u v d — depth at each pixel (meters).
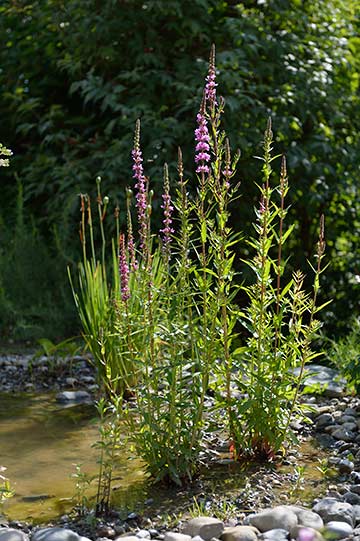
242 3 8.09
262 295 3.79
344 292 8.07
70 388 5.67
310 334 3.83
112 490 3.67
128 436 3.78
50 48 8.45
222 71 7.32
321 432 4.41
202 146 3.66
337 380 5.12
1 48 8.91
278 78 7.78
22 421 4.87
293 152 7.42
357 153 7.86
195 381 3.72
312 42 7.75
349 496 3.47
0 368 6.12
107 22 7.61
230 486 3.64
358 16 8.66
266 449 3.94
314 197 7.44
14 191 8.45
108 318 5.07
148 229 3.80
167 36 7.93
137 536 3.13
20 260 7.49
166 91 7.63
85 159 7.70
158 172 7.23
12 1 8.67
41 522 3.35
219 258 3.68
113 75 8.12
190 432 3.70
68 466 4.05
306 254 8.09
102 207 7.52
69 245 7.72
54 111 8.18
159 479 3.63
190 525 3.14
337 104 7.86
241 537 3.02
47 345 5.98
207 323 3.78
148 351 3.78
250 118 7.46
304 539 3.00
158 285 4.96
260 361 3.79
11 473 3.96
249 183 7.68
